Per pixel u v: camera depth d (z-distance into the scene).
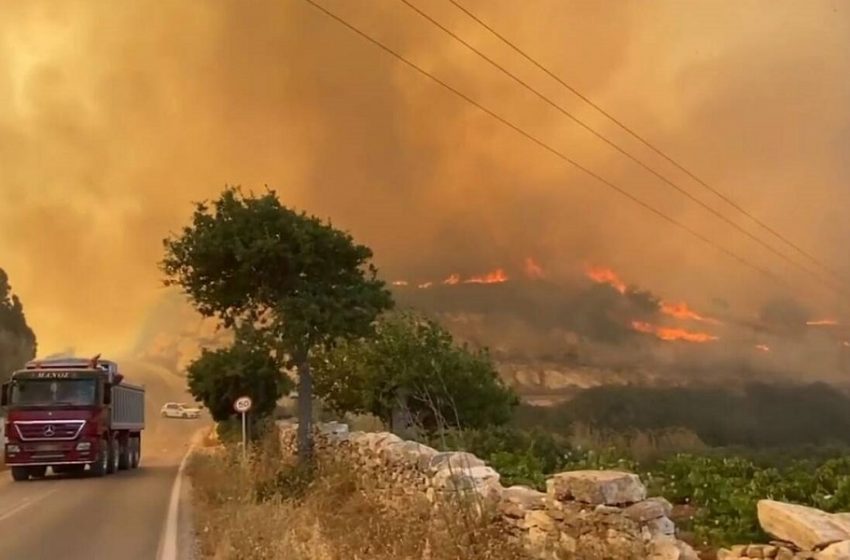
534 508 6.93
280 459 19.73
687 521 7.14
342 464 14.79
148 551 12.02
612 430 21.66
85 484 24.06
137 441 32.44
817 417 36.00
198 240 18.64
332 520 11.25
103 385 26.83
